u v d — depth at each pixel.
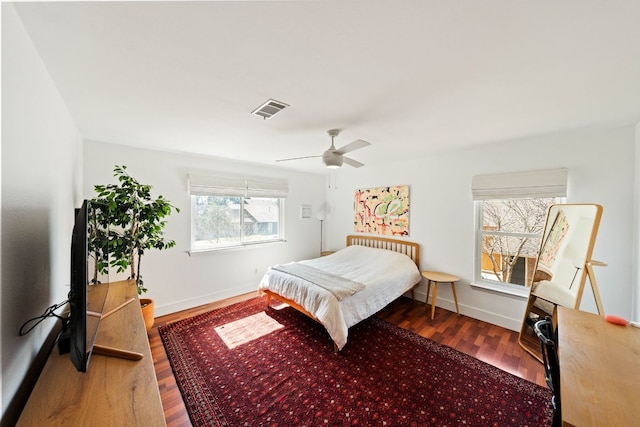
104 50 1.15
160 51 1.17
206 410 1.68
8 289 0.83
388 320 3.05
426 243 3.62
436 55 1.21
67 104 1.73
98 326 1.36
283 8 0.91
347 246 4.71
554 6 0.90
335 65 1.29
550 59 1.23
